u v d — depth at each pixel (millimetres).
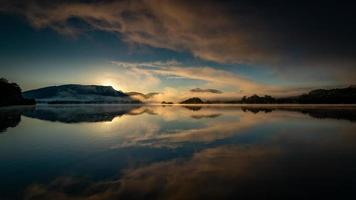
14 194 11406
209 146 22422
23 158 17984
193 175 13977
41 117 56375
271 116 57250
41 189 11992
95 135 29062
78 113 75938
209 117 57438
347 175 13719
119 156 18625
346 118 49219
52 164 16344
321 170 14695
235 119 50656
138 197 11031
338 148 20906
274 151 20047
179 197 10977
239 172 14461
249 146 22266
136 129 34750
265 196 11016
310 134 28719
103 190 11820
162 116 63125
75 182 12953
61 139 26219
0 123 42281
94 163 16656
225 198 10844
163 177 13672
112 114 72438
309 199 10680
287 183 12555
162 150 20781
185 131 32469
